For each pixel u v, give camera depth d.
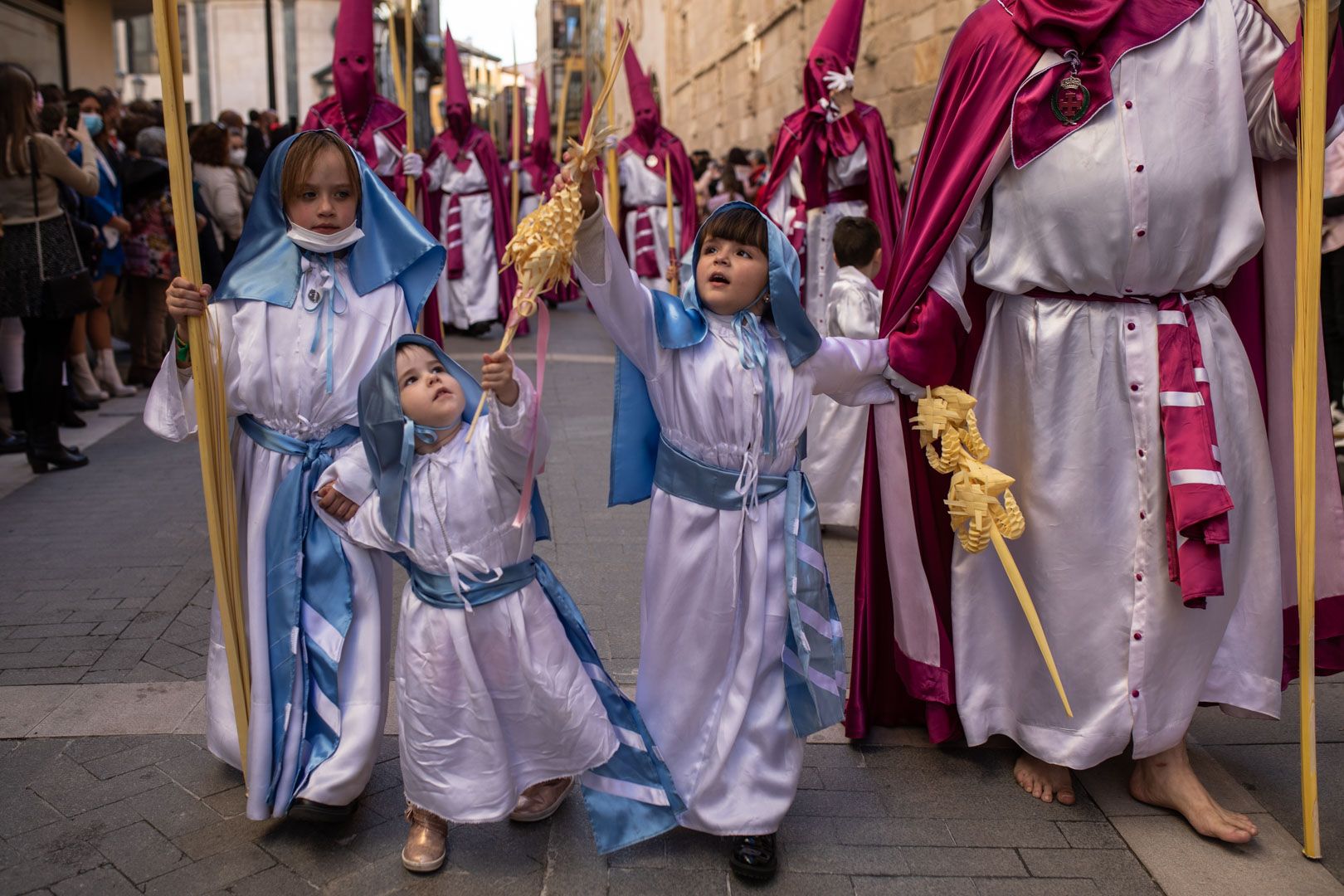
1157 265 2.71
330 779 2.57
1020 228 2.79
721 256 2.55
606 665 3.64
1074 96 2.66
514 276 11.59
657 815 2.61
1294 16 5.89
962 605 3.07
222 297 2.71
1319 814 2.85
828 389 2.85
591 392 8.52
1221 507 2.61
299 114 34.34
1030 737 2.96
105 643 3.86
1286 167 2.91
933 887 2.55
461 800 2.51
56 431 6.29
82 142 6.78
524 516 2.41
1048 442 2.83
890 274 2.99
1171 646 2.80
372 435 2.49
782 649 2.62
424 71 16.06
